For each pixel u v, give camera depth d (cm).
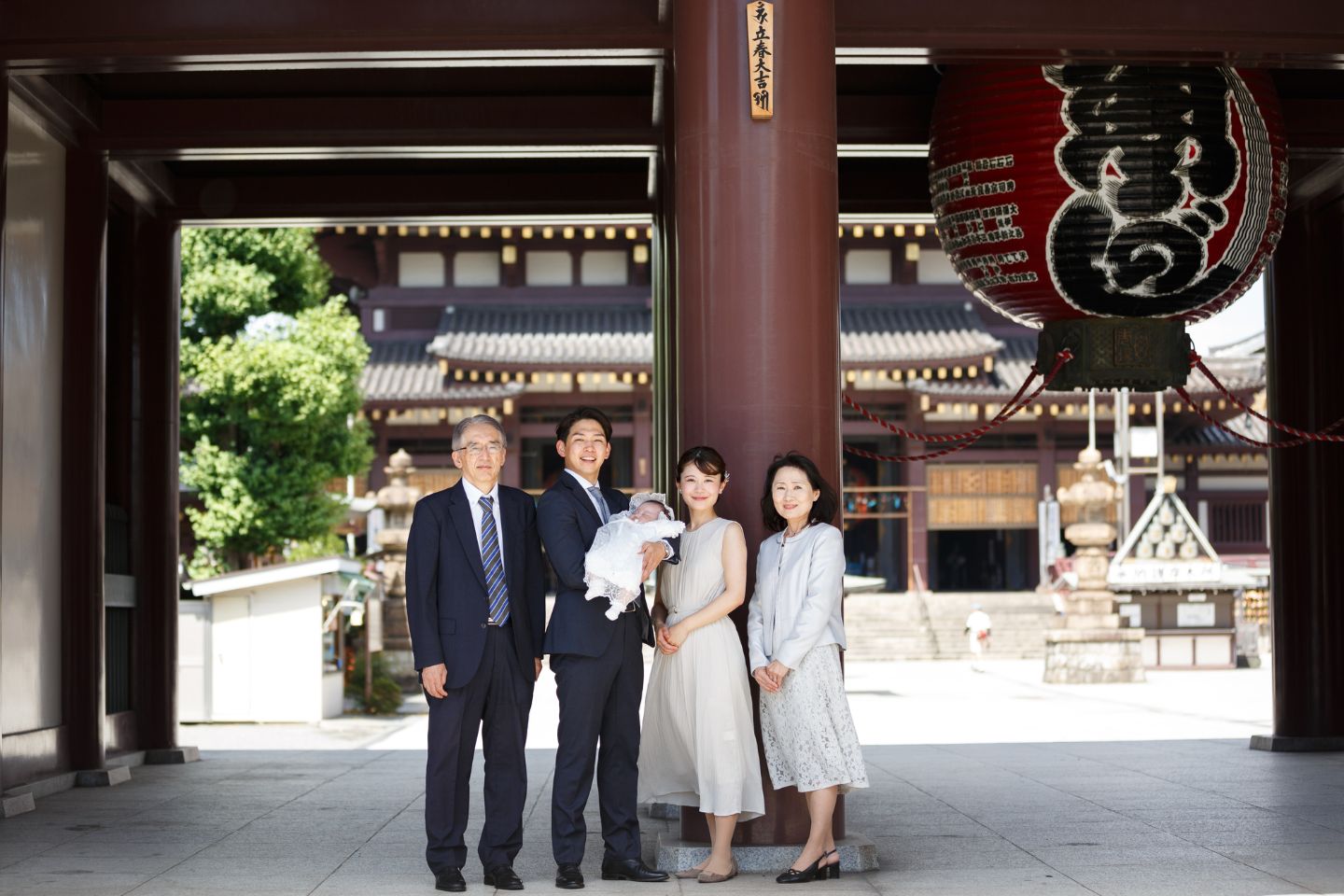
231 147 1005
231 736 1569
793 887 582
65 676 991
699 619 593
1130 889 576
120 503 1183
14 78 886
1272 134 784
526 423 4234
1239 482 4197
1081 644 2678
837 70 977
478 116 1006
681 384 657
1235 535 4184
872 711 1933
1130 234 758
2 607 898
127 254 1186
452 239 4334
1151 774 1012
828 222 652
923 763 1109
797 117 648
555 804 590
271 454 2205
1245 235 771
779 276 641
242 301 2125
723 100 648
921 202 1145
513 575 599
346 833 753
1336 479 1183
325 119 1005
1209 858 651
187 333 2184
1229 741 1310
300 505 2167
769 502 614
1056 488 4122
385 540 2416
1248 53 756
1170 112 758
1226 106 765
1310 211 1179
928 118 1010
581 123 1005
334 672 1888
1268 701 2114
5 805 824
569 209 1158
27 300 948
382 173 1164
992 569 5141
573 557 588
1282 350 1195
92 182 1009
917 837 718
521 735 597
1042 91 766
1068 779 981
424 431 4156
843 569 602
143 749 1172
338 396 2178
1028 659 3728
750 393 637
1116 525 3800
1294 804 839
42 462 970
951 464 4134
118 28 784
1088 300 784
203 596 1781
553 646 589
